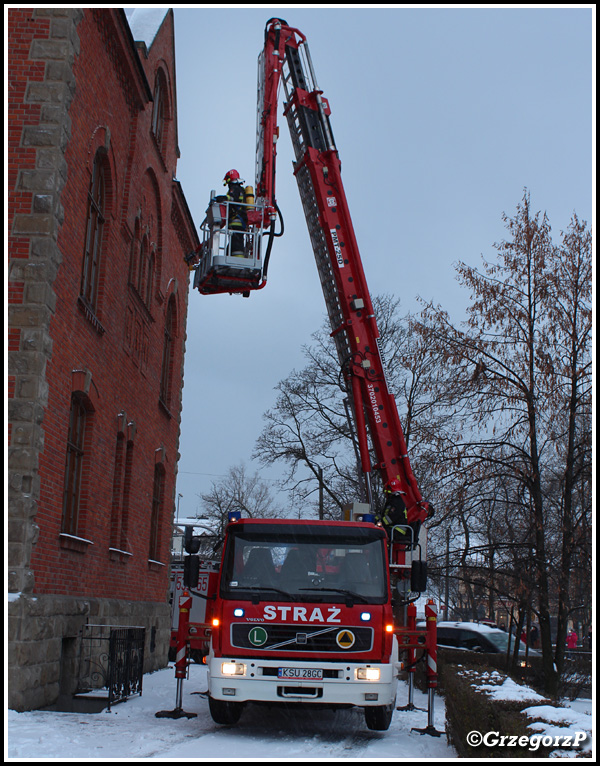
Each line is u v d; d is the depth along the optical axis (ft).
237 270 47.47
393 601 41.60
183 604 37.27
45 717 33.73
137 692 46.21
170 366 78.43
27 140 38.93
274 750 27.86
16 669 34.22
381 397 45.65
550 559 55.36
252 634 31.40
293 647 31.32
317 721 37.22
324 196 47.50
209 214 48.29
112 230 50.88
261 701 30.78
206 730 32.68
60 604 39.34
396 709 42.57
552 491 58.08
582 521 53.72
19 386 36.63
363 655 31.37
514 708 23.08
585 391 54.19
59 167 39.11
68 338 41.75
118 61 50.16
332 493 112.06
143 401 63.62
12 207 38.24
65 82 39.83
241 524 33.71
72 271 41.91
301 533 33.50
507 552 56.85
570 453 54.44
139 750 26.63
